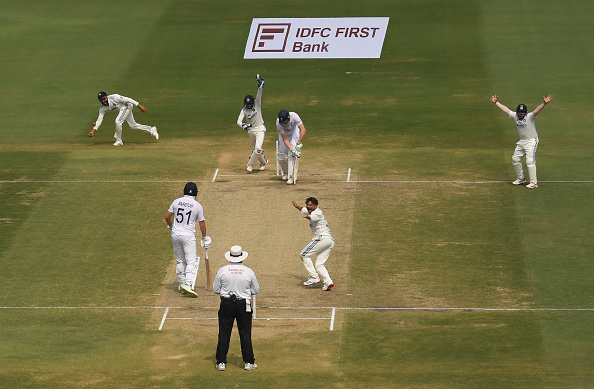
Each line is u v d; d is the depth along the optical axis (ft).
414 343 169.78
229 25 426.92
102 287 196.85
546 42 399.03
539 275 199.11
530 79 359.66
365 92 353.10
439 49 396.37
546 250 211.00
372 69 379.35
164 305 188.55
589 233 219.20
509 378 152.56
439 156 278.46
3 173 264.11
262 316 182.80
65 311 185.98
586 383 149.79
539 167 266.77
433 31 415.64
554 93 344.08
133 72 377.91
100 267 206.18
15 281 199.52
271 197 243.60
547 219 227.81
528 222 226.38
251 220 229.45
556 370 156.25
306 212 193.47
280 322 179.93
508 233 220.43
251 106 255.91
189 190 189.98
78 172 264.72
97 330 177.17
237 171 265.13
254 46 403.13
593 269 201.05
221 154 282.77
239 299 156.25
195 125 319.06
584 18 424.87
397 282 197.47
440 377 153.58
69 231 224.53
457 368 157.99
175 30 424.46
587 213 231.09
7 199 244.22
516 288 193.67
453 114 325.62
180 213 188.96
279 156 252.83
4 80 370.53
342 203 239.09
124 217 232.32
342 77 371.35
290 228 224.74
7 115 332.19
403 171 264.31
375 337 172.86
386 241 217.15
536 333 173.17
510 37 406.21
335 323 179.32
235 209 236.22
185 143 297.53
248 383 152.66
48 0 474.08
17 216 232.94
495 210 233.96
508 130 307.78
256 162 274.98
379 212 233.35
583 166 266.98
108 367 160.45
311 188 249.55
